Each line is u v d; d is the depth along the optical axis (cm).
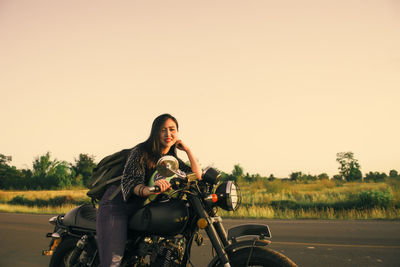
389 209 1425
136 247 335
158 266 316
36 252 714
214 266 301
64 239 423
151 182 337
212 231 301
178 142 363
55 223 432
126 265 335
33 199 2919
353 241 784
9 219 1490
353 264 572
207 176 326
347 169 6006
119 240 320
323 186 3644
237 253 296
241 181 4394
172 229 309
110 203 327
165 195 328
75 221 397
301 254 653
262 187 3394
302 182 5025
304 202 1798
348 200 1717
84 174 6350
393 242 762
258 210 1515
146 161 329
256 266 319
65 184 5853
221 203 308
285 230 983
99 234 327
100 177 342
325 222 1177
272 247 723
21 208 2214
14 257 665
